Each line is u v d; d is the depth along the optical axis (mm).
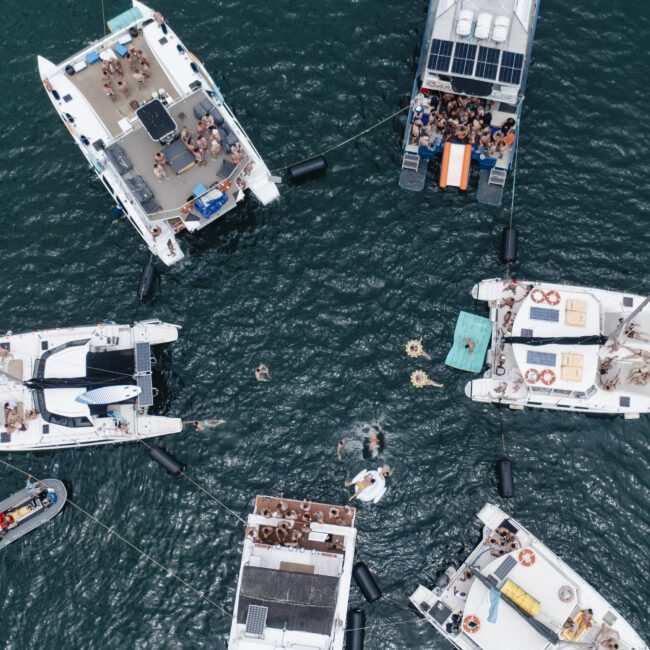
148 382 39625
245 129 44219
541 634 36000
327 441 40375
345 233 42969
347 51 45531
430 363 41250
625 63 45281
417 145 42844
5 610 38812
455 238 42750
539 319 39312
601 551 39188
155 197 40500
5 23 46344
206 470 40188
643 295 41531
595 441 40438
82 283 42469
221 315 42062
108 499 40125
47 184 43812
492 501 39719
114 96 41531
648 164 43594
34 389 39750
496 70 40219
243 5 46469
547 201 43031
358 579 38406
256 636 34906
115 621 38656
